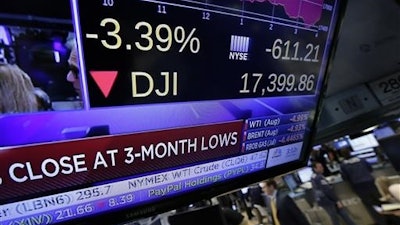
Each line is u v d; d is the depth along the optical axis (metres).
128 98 0.55
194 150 0.68
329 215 2.51
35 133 0.47
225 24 0.66
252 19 0.70
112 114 0.54
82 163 0.53
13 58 0.43
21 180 0.47
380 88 1.67
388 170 2.82
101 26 0.50
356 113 1.67
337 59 1.48
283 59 0.80
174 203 0.68
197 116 0.67
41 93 0.46
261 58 0.75
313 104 0.95
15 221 0.48
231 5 0.66
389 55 1.46
